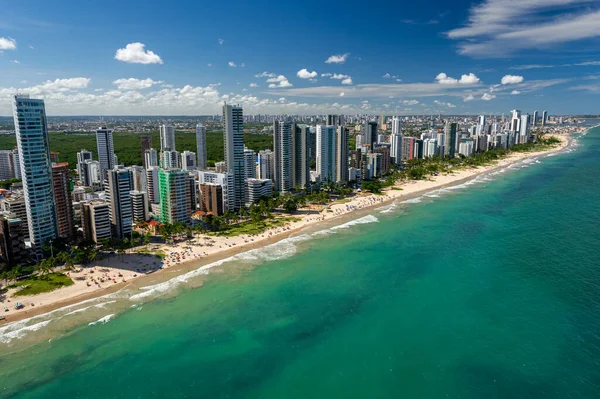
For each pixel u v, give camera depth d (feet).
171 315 524.11
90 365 431.02
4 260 648.38
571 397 375.45
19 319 506.89
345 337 477.36
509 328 483.92
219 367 429.79
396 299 561.02
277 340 473.67
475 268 653.71
